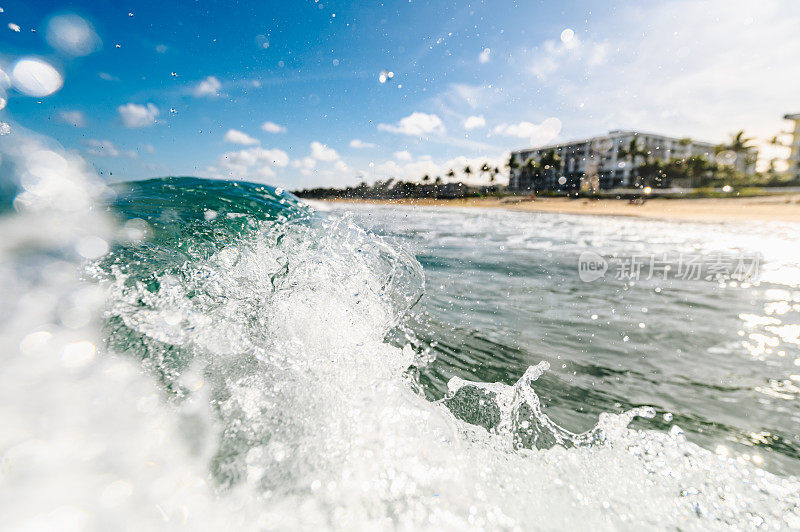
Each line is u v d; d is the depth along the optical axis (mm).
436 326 1602
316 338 1307
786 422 974
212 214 2021
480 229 6344
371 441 834
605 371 1260
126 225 1630
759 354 1399
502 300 2029
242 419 850
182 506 592
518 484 754
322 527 603
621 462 830
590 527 657
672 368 1283
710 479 780
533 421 978
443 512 664
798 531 654
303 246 1870
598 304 2029
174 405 837
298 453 768
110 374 866
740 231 7836
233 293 1414
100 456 637
